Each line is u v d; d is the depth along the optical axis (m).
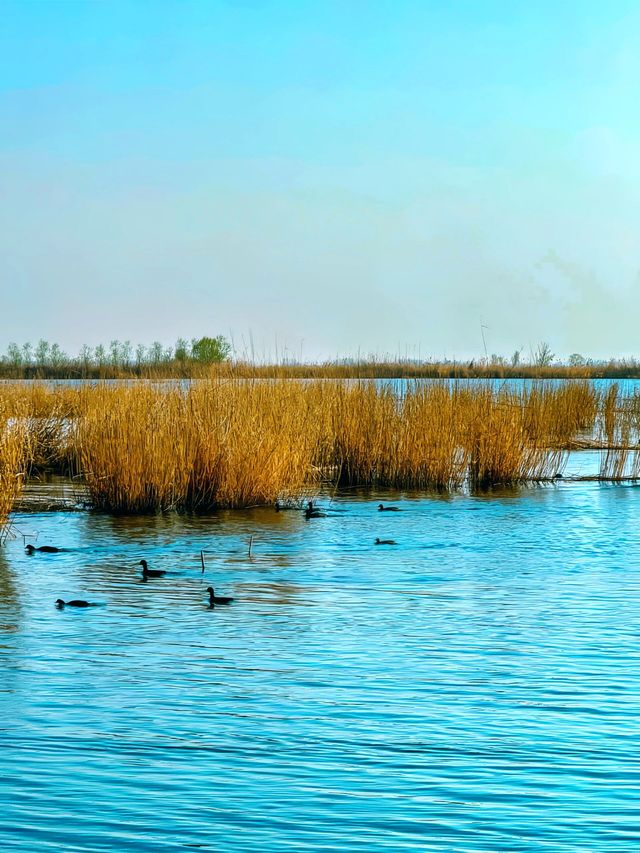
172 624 19.52
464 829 11.41
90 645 18.12
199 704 15.16
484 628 19.23
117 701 15.29
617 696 15.49
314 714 14.79
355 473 40.62
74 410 44.19
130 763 13.09
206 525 30.67
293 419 36.34
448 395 41.06
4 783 12.50
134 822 11.57
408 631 19.06
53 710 14.89
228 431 34.06
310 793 12.28
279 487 34.66
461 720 14.55
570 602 21.28
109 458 32.97
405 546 27.64
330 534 29.41
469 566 25.05
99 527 30.19
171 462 32.97
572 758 13.25
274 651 17.78
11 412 31.97
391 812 11.80
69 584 22.84
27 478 41.12
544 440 44.84
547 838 11.23
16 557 25.84
